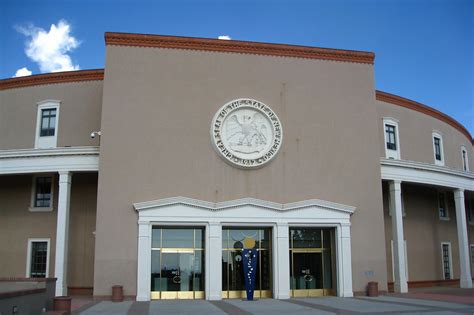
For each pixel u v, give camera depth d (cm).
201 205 2458
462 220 3158
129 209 2433
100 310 1902
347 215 2642
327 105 2778
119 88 2548
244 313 1794
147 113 2545
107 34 2589
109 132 2495
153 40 2622
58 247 2438
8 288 1716
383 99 3403
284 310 1898
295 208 2564
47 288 1731
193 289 2462
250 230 2581
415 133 3550
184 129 2562
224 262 2520
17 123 2988
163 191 2481
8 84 3050
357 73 2867
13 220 2847
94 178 2805
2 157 2584
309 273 2623
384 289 2645
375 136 2817
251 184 2583
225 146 2561
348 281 2580
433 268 3397
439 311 1827
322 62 2822
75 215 2770
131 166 2478
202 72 2641
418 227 3369
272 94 2708
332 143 2741
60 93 2977
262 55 2736
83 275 2712
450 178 3136
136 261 2386
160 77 2595
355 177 2738
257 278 2542
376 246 2689
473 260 3878
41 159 2561
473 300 2288
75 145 2889
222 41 2692
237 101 2625
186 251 2491
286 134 2683
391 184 2898
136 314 1766
